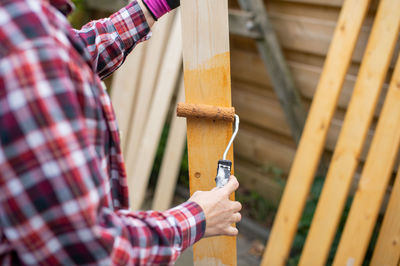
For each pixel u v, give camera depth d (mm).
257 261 2689
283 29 2609
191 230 768
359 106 1913
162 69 2645
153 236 702
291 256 2609
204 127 1067
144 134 2723
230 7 2867
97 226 611
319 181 2578
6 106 558
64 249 600
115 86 2859
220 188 869
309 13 2445
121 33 1045
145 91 2723
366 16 2188
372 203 1824
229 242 1149
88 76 656
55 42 594
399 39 2072
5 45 561
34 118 560
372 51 1892
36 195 573
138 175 2760
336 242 2336
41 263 606
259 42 2512
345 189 1925
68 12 762
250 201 3141
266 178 3062
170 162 2713
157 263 703
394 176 2242
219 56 1023
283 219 2121
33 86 559
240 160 3229
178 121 2682
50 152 568
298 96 2613
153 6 1054
